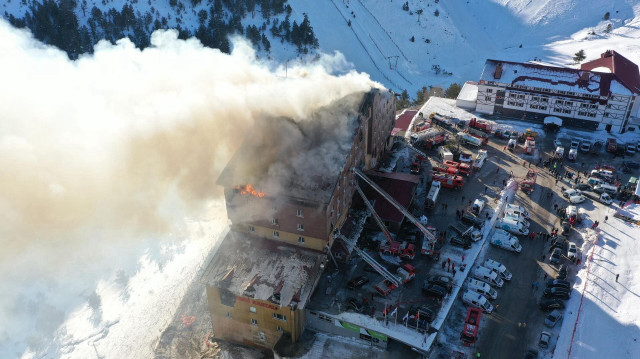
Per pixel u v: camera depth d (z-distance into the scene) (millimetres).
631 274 55188
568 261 58250
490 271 55250
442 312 50344
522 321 50719
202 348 52562
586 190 70750
